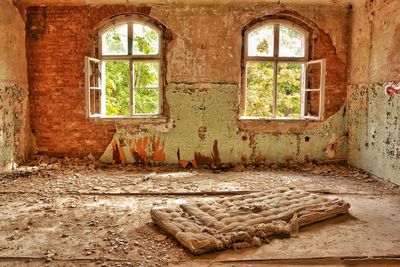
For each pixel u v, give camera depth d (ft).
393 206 12.89
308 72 20.42
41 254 8.87
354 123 19.45
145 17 19.85
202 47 19.77
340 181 16.81
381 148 16.67
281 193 13.11
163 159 20.30
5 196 13.92
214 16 19.65
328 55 20.11
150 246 9.41
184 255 8.95
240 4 19.54
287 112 32.48
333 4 19.54
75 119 20.20
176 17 19.67
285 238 9.99
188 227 10.02
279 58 20.18
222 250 9.23
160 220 10.51
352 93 19.62
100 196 14.14
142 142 20.18
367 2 17.78
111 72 33.06
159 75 20.15
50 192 14.49
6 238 9.84
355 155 19.39
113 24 20.04
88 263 8.47
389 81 15.92
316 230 10.61
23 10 19.52
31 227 10.68
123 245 9.44
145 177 17.11
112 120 20.03
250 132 20.20
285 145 20.33
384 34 16.28
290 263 8.64
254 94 32.01
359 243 9.62
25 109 19.81
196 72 19.89
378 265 8.63
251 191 14.87
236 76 19.94
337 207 11.64
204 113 20.06
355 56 19.21
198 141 20.20
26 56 19.93
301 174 18.37
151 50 33.04
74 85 20.04
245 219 10.66
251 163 20.36
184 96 20.01
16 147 18.85
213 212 11.21
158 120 20.04
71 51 19.93
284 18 19.95
